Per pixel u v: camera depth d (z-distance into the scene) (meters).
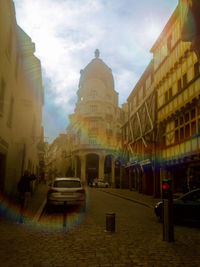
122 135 37.12
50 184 13.44
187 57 16.86
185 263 4.70
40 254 5.17
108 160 53.53
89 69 59.75
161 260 4.87
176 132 18.28
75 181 12.70
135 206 15.00
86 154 52.28
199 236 7.11
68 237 6.72
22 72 17.42
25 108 18.27
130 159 31.67
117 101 62.41
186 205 9.12
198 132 14.77
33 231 7.42
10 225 8.24
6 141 13.03
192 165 15.60
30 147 20.64
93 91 55.94
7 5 11.75
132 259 4.92
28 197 11.09
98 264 4.61
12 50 13.27
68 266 4.48
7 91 12.48
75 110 61.78
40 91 25.75
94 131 53.22
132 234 7.18
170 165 18.73
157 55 22.67
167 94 20.25
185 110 16.80
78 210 12.45
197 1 8.47
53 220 9.56
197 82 15.17
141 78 26.94
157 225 8.74
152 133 22.70
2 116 11.75
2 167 12.88
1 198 12.67
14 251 5.36
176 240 6.55
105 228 7.99
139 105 28.06
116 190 32.12
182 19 10.02
